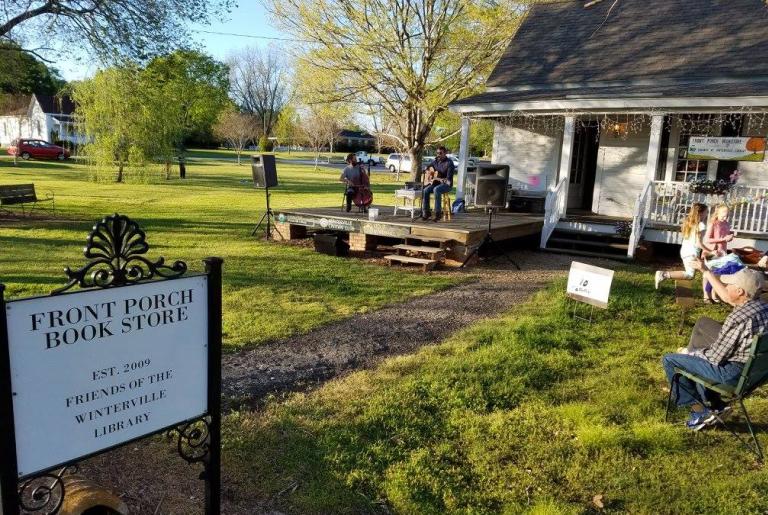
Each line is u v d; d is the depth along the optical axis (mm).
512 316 7180
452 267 10594
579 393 4871
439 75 21344
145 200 20938
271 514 3189
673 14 15883
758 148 12234
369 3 20125
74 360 2326
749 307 3984
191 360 2789
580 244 12672
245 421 4172
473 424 4219
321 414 4305
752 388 4016
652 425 4266
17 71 17609
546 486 3498
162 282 2602
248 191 26250
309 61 20984
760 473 3664
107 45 15656
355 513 3221
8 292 7641
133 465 3639
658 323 7027
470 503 3312
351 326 6660
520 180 15945
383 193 26891
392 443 3926
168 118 28438
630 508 3316
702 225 8625
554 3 18406
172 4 15945
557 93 14289
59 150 43219
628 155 14289
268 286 8516
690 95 11422
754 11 14742
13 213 16109
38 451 2256
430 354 5680
